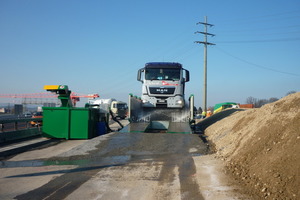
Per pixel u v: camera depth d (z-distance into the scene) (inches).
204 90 1781.5
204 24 1822.1
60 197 227.6
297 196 185.0
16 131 608.7
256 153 280.4
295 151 224.4
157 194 231.8
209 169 299.9
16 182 269.3
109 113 750.5
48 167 325.4
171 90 648.4
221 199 214.2
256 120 386.0
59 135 614.2
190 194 229.1
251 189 226.4
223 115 901.2
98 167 319.9
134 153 384.5
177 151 392.5
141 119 657.0
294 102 339.0
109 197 227.0
